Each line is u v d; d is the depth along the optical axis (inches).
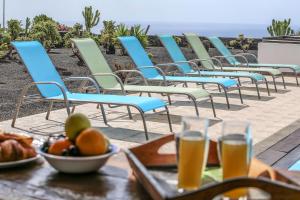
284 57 404.2
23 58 207.8
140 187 64.1
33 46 215.5
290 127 212.4
